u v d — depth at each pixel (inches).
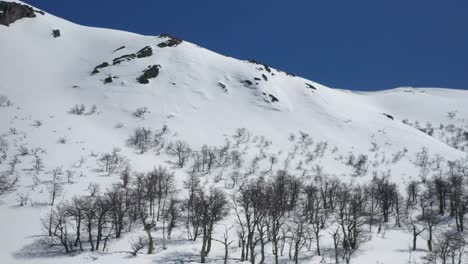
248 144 6663.4
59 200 3575.3
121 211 3255.4
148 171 4672.7
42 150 4835.1
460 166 6112.2
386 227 3725.4
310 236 3233.3
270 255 2891.2
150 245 2787.9
